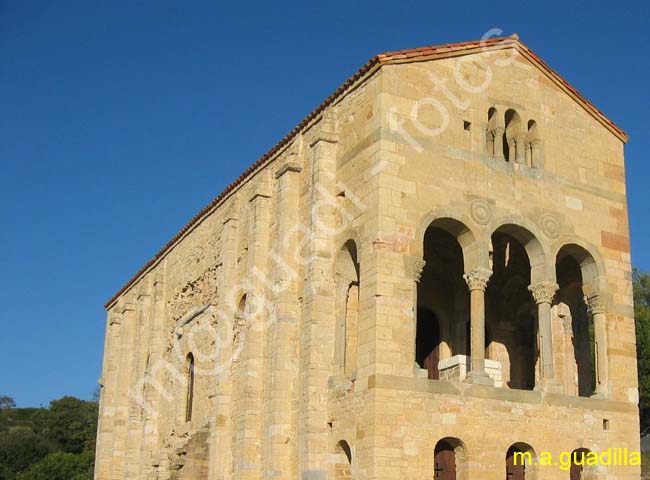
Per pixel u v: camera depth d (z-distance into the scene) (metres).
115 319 55.00
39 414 105.62
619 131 34.34
